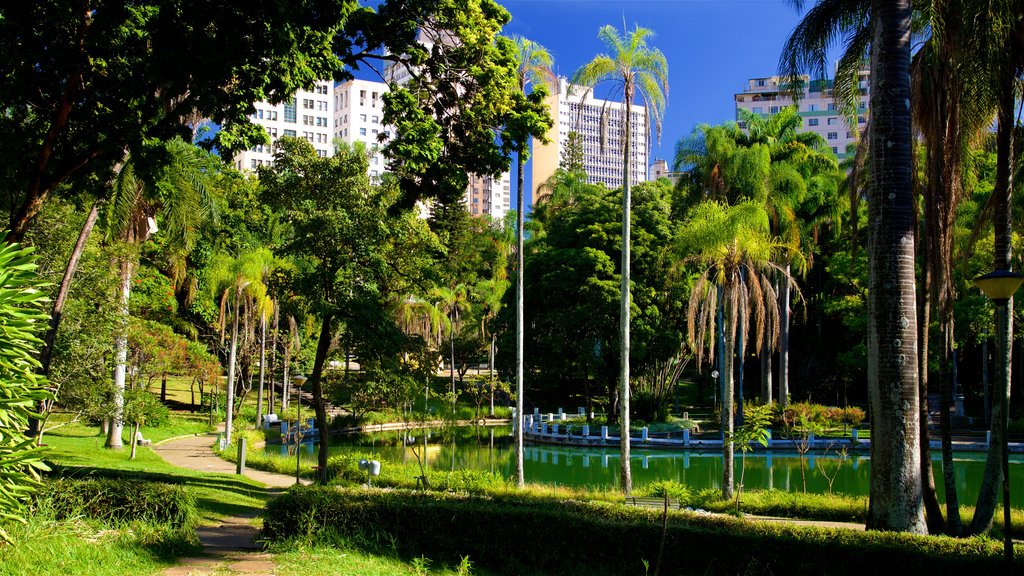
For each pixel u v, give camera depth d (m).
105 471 16.27
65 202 16.70
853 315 41.06
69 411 17.94
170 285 35.41
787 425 32.34
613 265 40.69
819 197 40.34
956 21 12.58
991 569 8.71
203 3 10.60
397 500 10.57
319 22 11.97
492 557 9.90
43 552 6.97
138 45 11.62
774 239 31.45
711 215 20.62
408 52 13.81
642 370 43.75
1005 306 9.96
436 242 19.28
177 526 9.60
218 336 41.03
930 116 14.02
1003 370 9.17
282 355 39.72
